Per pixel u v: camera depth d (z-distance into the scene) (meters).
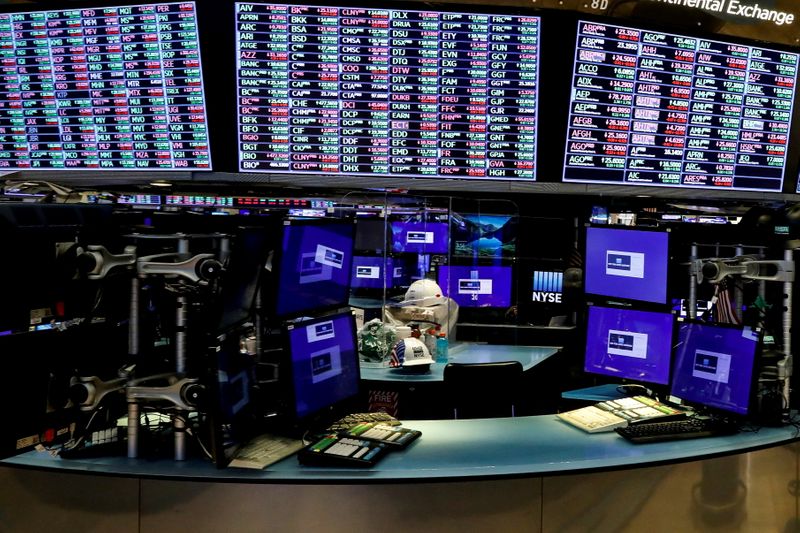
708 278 2.90
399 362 3.81
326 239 2.64
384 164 3.38
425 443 2.45
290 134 3.32
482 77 3.32
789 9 3.93
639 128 3.49
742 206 4.23
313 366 2.50
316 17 3.21
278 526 2.21
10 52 3.27
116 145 3.35
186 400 2.13
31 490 2.26
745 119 3.60
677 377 2.91
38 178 3.46
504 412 3.39
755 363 2.63
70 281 2.27
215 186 3.86
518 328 4.78
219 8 3.15
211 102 3.26
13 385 2.16
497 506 2.31
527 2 4.00
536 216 5.46
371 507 2.23
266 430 2.48
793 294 2.97
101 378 2.31
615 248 3.18
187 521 2.21
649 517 2.50
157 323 2.42
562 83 3.34
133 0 3.14
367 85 3.29
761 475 2.70
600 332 3.23
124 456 2.24
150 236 2.32
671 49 3.42
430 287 4.30
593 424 2.64
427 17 3.24
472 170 3.42
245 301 2.44
